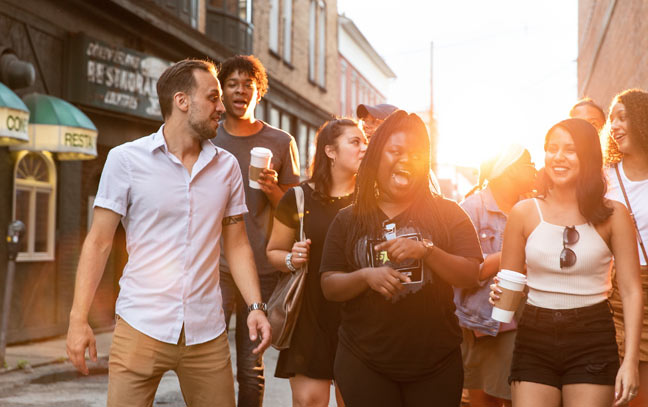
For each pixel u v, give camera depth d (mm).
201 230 3596
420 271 3355
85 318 3432
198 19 17781
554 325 3598
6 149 11312
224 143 5383
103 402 7273
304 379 4301
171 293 3514
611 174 4227
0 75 10852
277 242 4453
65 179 12719
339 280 3391
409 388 3408
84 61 12867
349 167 4398
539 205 3742
